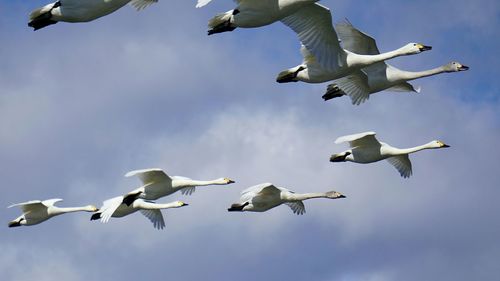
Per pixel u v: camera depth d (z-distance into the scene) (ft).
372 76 109.81
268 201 119.03
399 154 120.98
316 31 93.35
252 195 115.65
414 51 101.96
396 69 110.73
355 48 108.58
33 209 122.42
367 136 119.65
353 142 120.88
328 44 94.38
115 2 87.66
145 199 116.47
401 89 119.24
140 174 115.75
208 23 90.63
